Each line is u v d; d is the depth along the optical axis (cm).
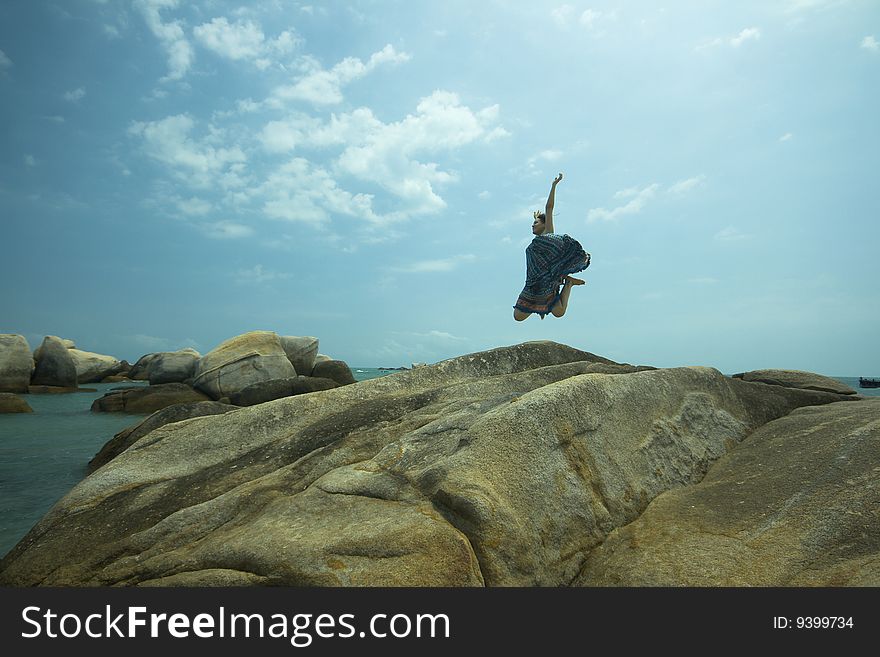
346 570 330
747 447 537
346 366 2733
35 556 432
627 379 531
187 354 2881
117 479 535
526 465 401
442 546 337
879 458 423
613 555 389
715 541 380
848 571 334
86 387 3064
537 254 589
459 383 652
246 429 608
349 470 443
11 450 1100
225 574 346
